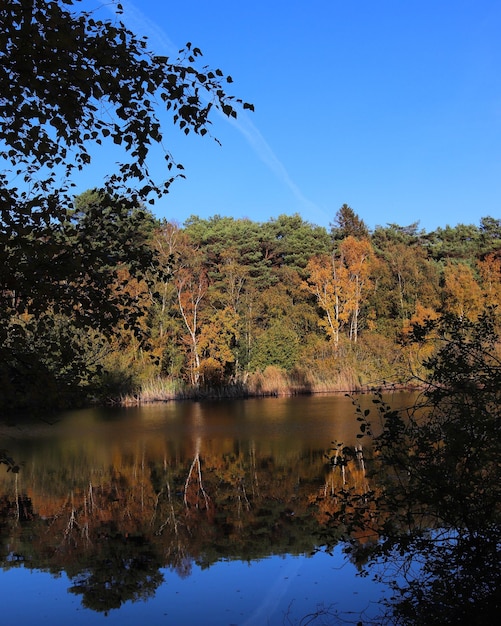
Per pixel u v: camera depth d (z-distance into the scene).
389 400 22.56
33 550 7.53
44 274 4.39
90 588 6.31
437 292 43.12
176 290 36.22
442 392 4.78
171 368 34.72
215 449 15.02
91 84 4.07
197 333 37.41
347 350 35.53
